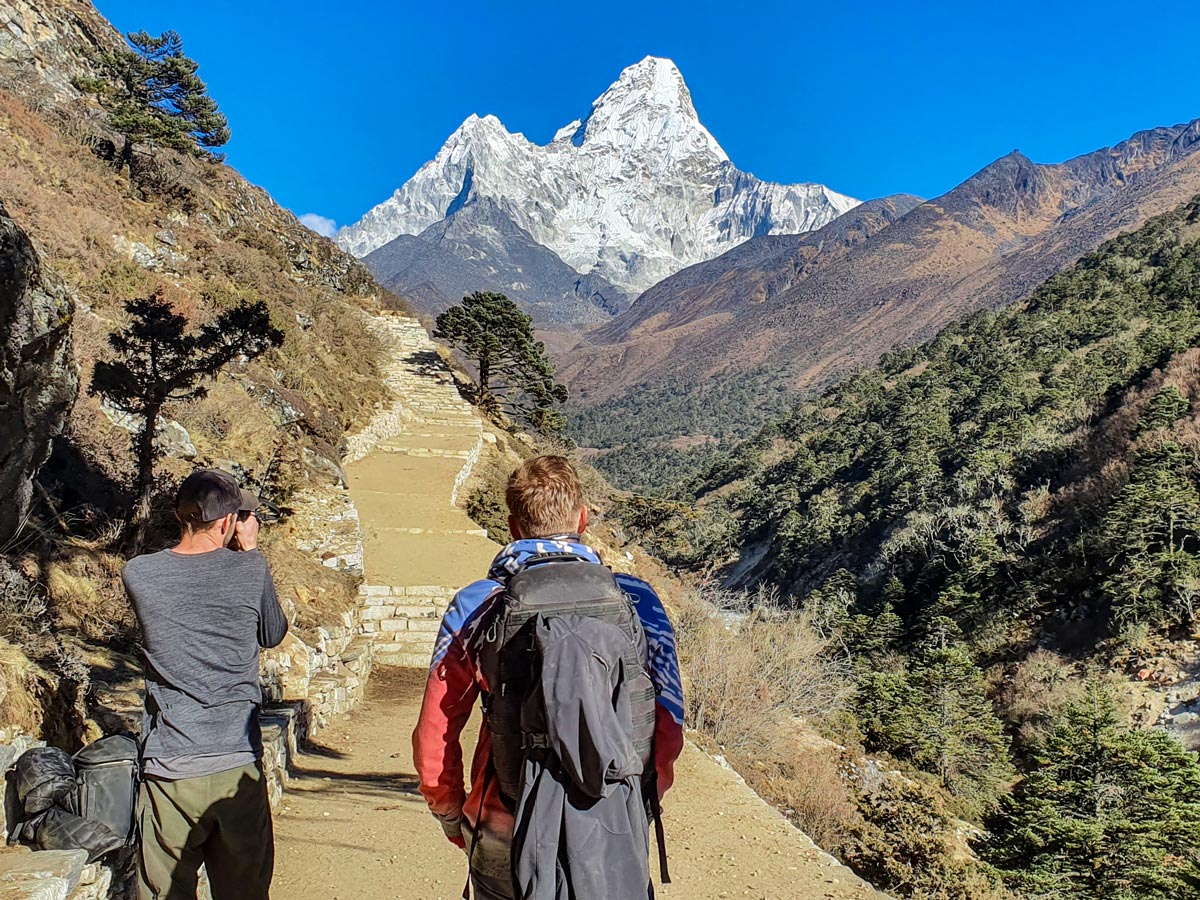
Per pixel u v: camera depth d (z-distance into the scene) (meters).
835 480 145.12
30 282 4.74
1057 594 74.31
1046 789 27.91
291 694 9.34
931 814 21.31
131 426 11.98
